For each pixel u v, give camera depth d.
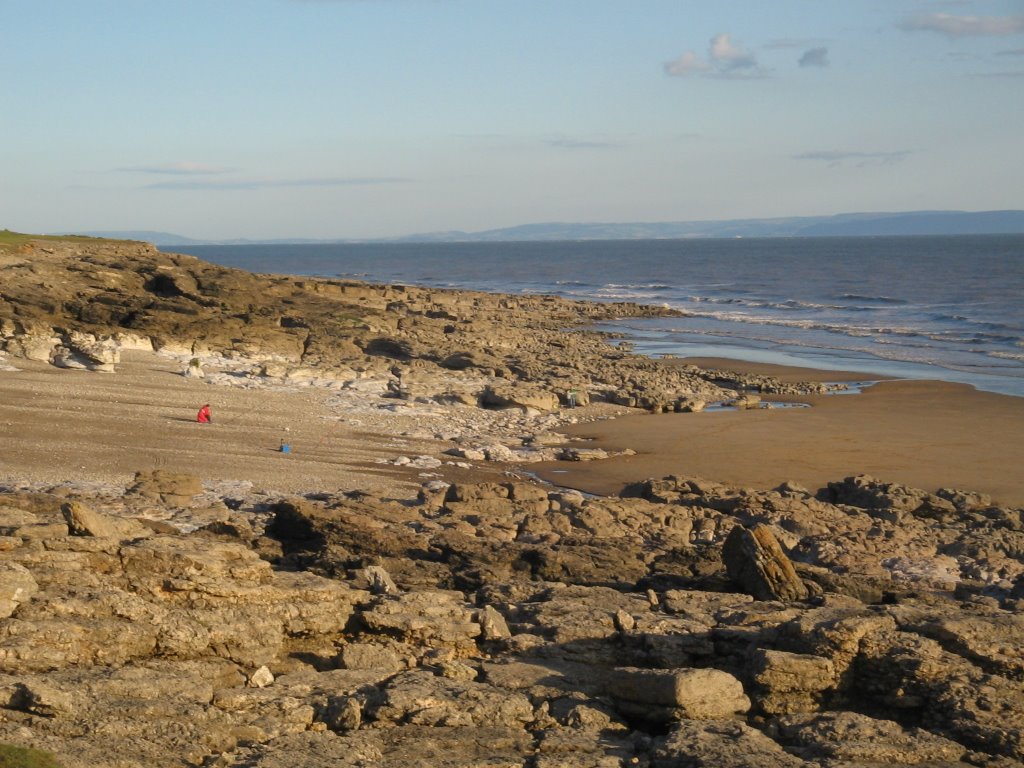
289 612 17.78
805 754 14.79
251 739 14.52
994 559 30.22
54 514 24.66
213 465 39.03
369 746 14.45
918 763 14.70
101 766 12.85
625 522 32.56
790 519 33.69
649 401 60.88
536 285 193.38
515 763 14.34
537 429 53.56
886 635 17.03
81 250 101.88
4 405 45.75
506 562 26.55
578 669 17.62
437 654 17.81
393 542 27.47
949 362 81.94
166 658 16.16
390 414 53.66
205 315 75.81
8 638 14.95
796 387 68.62
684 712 15.98
